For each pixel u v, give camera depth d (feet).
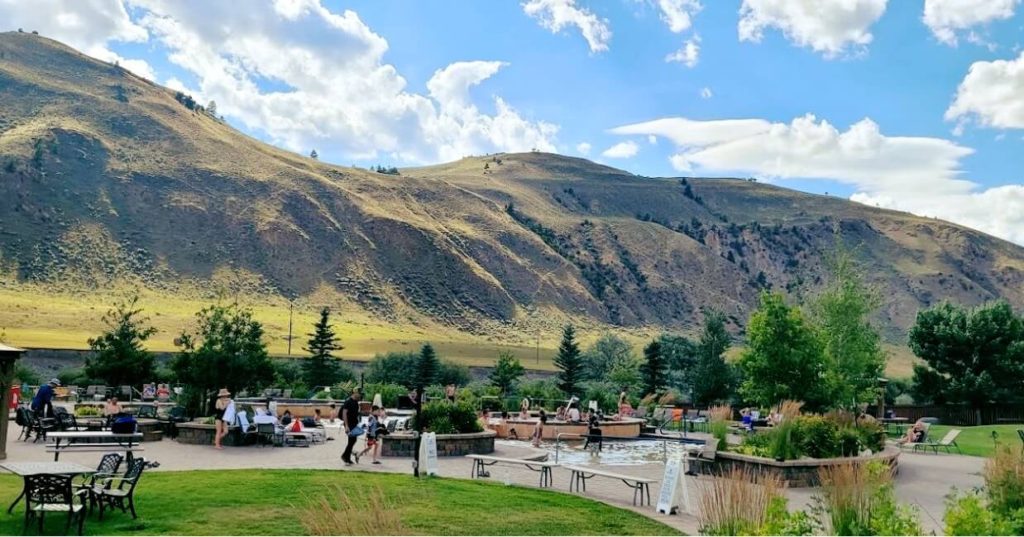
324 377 206.80
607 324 539.29
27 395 121.39
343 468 55.16
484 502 41.98
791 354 95.14
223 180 544.21
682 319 585.22
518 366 190.49
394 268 505.66
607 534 35.37
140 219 480.64
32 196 447.01
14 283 373.81
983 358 151.23
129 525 33.94
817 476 54.90
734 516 27.02
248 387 93.81
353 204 553.64
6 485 42.68
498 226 621.31
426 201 639.76
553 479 54.75
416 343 390.21
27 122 556.92
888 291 640.99
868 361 107.45
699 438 98.84
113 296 392.27
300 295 455.63
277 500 40.11
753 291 641.40
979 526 25.35
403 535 22.21
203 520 35.22
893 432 114.52
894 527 25.79
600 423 98.68
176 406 79.97
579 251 645.10
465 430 71.67
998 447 38.52
